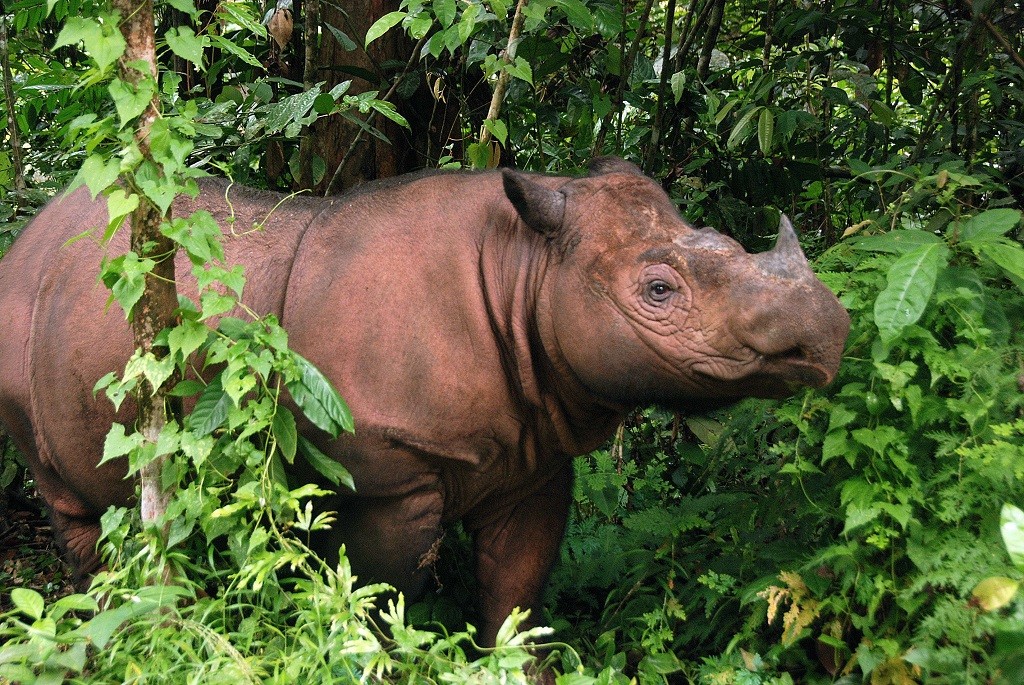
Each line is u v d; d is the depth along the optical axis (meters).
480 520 3.73
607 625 3.80
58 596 4.65
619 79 5.09
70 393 3.49
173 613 2.78
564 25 4.85
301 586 2.70
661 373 2.93
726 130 4.98
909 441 2.93
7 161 5.28
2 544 5.23
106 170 2.67
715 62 5.77
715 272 2.82
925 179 3.45
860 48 5.36
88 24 2.63
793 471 3.03
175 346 2.82
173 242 2.87
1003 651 2.50
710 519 3.94
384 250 3.26
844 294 3.07
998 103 4.70
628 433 4.59
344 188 4.75
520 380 3.29
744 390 2.87
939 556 2.75
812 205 5.23
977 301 2.94
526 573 3.75
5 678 2.46
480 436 3.32
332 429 2.91
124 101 2.66
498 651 2.60
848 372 3.03
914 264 2.81
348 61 4.85
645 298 2.92
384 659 2.50
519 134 4.88
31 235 3.80
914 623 2.94
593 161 3.38
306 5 4.52
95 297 3.45
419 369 3.18
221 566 3.24
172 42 2.78
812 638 3.29
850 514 2.81
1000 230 2.98
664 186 4.95
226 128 4.37
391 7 4.80
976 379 2.83
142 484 3.01
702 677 3.26
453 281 3.26
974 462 2.72
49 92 5.11
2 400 3.73
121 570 2.87
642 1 5.68
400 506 3.31
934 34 5.60
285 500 2.83
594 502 4.06
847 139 5.46
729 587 3.40
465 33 3.73
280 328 2.92
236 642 2.71
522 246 3.26
